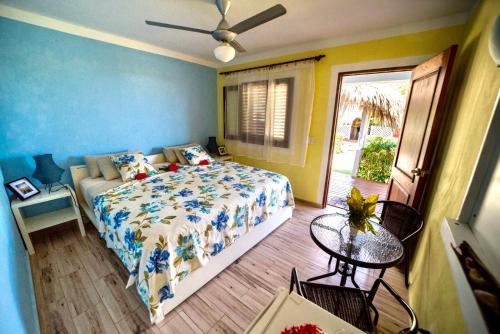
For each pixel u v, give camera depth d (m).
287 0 1.86
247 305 1.66
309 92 3.08
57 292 1.72
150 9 2.07
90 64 2.67
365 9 2.00
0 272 0.91
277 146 3.64
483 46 1.36
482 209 1.00
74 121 2.64
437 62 1.76
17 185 2.10
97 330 1.44
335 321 0.83
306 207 3.46
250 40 2.90
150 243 1.43
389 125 5.36
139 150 3.36
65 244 2.34
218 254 1.91
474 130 1.22
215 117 4.53
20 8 2.07
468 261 0.85
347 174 5.69
